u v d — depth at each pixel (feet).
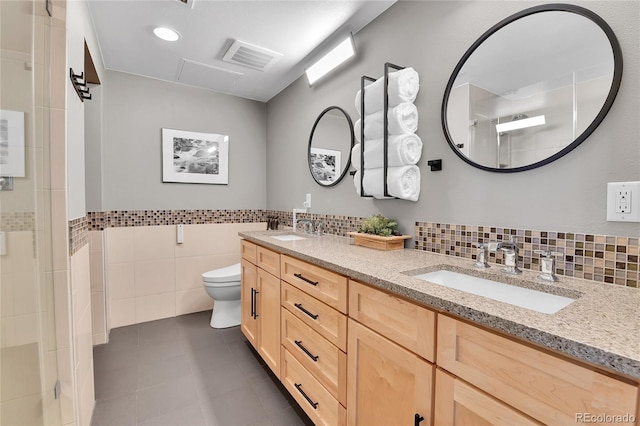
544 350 1.95
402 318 2.93
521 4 3.67
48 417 3.51
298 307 4.73
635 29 2.84
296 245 5.38
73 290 3.92
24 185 3.15
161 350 6.97
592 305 2.39
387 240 4.82
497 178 3.92
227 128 9.80
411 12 5.08
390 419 3.08
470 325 2.34
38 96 3.39
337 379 3.85
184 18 5.84
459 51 4.35
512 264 3.51
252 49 6.93
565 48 3.30
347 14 5.70
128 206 8.31
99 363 6.36
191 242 9.25
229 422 4.71
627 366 1.55
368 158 5.43
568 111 3.26
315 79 7.30
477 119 4.12
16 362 2.99
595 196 3.07
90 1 5.33
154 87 8.61
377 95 5.16
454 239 4.41
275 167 9.95
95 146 7.33
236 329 8.18
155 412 4.90
